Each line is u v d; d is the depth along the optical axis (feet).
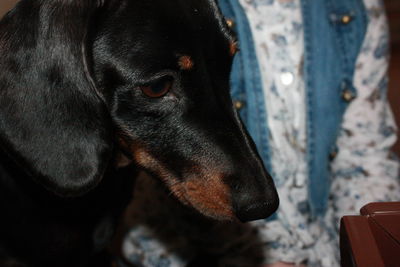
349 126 1.70
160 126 1.38
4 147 1.32
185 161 1.39
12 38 1.31
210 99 1.37
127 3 1.32
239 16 1.60
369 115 1.70
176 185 1.42
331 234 1.71
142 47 1.30
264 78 1.64
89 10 1.31
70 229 1.56
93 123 1.33
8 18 1.32
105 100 1.35
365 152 1.69
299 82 1.65
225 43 1.37
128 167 1.63
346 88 1.69
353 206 1.65
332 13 1.69
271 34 1.65
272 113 1.64
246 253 1.63
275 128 1.64
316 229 1.70
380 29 1.69
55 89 1.30
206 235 1.67
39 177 1.33
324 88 1.64
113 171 1.58
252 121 1.62
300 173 1.68
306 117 1.65
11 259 1.53
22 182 1.48
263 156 1.62
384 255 0.97
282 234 1.63
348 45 1.68
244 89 1.62
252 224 1.64
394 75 3.76
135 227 1.75
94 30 1.32
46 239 1.54
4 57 1.31
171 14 1.31
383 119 1.71
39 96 1.31
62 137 1.32
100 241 1.66
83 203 1.56
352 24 1.68
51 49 1.30
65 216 1.54
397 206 1.01
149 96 1.34
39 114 1.31
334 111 1.66
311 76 1.64
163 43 1.30
